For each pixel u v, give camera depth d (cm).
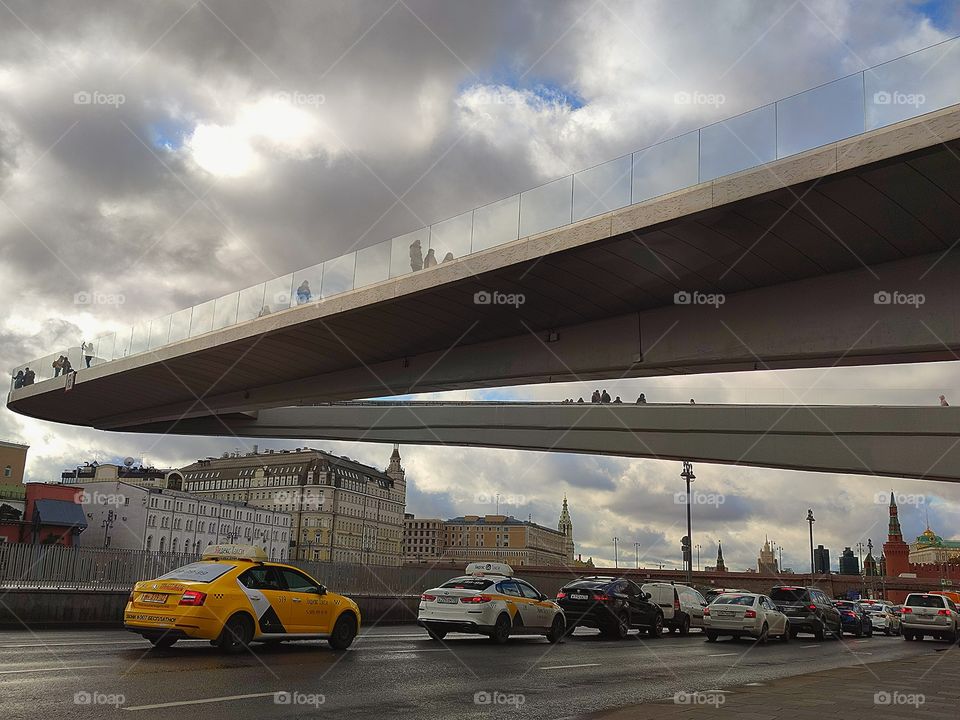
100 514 10156
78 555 2150
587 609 2358
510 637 2144
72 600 2003
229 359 3894
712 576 8225
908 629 3288
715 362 2531
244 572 1397
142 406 5156
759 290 2431
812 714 945
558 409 4947
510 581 1958
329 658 1380
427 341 3309
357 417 5572
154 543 10344
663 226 2089
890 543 11894
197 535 11162
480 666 1397
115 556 2250
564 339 2950
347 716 852
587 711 966
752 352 2408
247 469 16650
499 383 3284
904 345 2100
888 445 4131
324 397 4088
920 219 1934
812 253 2172
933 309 2069
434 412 5331
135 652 1307
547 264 2402
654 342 2675
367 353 3556
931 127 1630
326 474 15688
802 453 4312
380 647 1661
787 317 2348
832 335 2241
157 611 1299
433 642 1856
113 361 4353
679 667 1586
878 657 2150
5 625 1855
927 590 9988
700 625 3023
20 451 8350
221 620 1319
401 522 18012
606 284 2527
